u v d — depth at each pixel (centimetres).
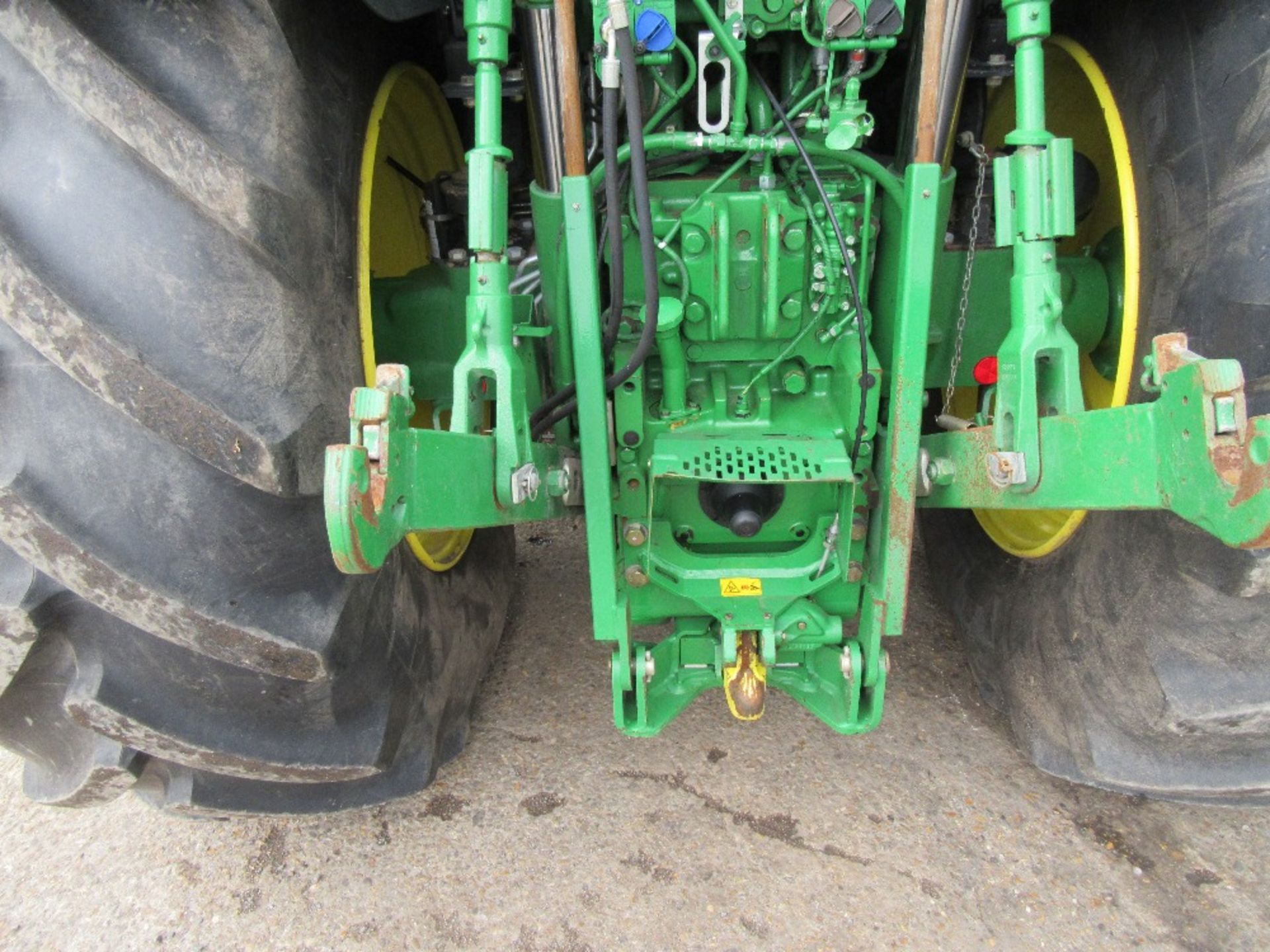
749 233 151
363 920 168
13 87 110
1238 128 128
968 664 223
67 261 108
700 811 186
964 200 189
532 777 197
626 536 161
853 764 196
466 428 129
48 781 155
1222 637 137
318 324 133
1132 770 159
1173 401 92
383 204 211
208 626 121
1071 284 178
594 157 159
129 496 116
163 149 111
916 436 144
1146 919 161
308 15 136
